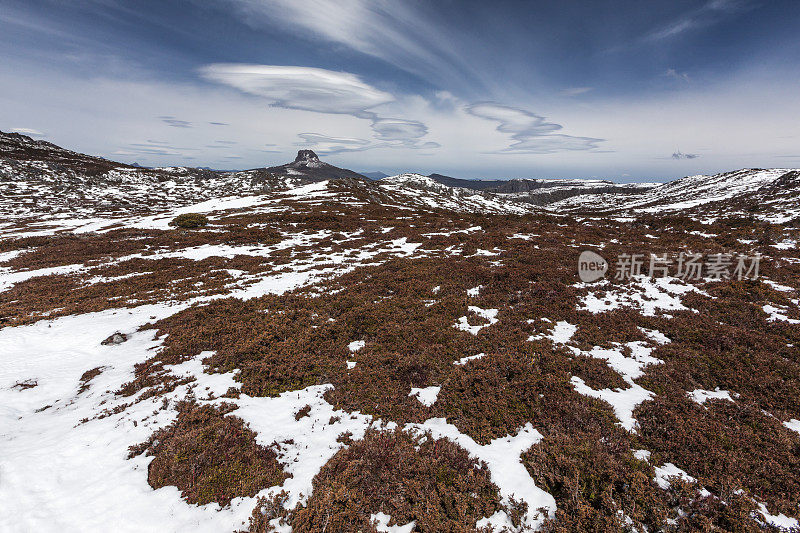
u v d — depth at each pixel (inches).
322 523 256.7
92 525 247.1
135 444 343.3
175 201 3836.1
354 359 543.8
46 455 322.3
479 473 304.3
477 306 735.7
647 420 373.4
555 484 298.5
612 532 246.4
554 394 421.4
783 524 251.9
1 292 921.5
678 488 281.3
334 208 2511.1
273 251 1380.4
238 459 320.2
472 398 421.4
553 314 673.0
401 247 1408.7
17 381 496.4
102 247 1413.6
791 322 589.0
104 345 614.5
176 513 264.1
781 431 344.8
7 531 235.5
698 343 544.1
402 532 259.6
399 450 330.0
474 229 1726.1
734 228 1502.2
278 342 591.2
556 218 2218.3
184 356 553.9
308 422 393.1
